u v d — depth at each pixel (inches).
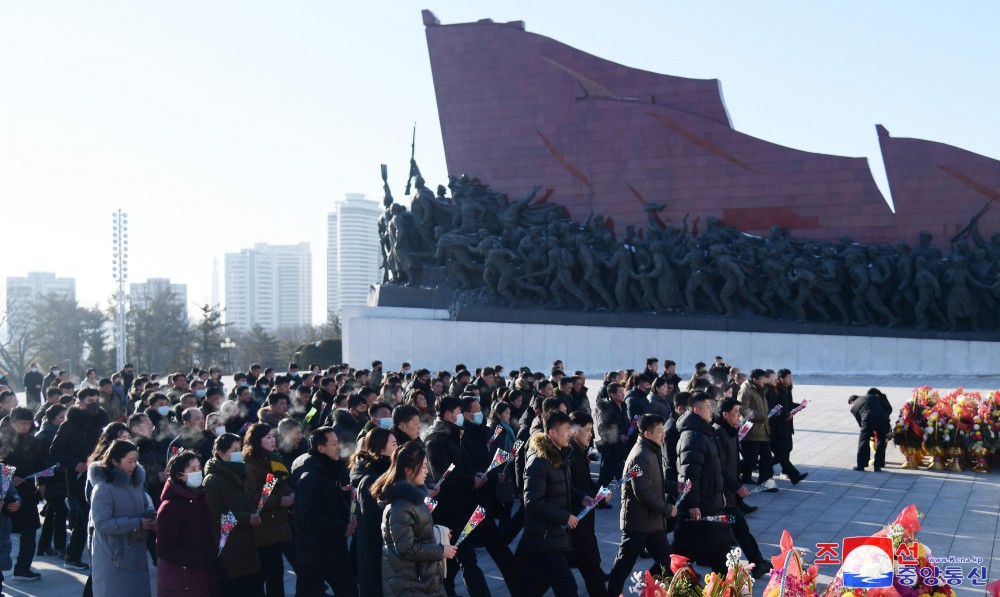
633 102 1649.9
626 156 1652.3
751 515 498.3
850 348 1397.6
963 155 1425.9
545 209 1662.2
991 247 1370.6
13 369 3324.3
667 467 430.0
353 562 371.6
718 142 1585.9
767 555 409.7
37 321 3425.2
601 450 530.0
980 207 1412.4
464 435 380.2
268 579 320.8
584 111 1686.8
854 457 709.3
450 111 1784.0
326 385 581.0
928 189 1444.4
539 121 1720.0
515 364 1551.4
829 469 655.8
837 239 1497.3
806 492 565.6
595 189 1672.0
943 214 1435.8
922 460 660.1
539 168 1716.3
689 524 339.9
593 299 1550.2
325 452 304.5
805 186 1521.9
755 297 1457.9
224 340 3078.2
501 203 1663.4
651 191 1630.2
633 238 1544.0
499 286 1568.7
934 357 1358.3
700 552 338.3
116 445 308.8
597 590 319.6
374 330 1592.0
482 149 1759.4
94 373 787.4
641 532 325.4
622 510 332.5
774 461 597.3
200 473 283.0
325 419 537.3
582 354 1521.9
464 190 1674.5
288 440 369.1
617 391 536.4
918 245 1428.4
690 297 1486.2
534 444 311.0
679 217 1606.8
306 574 298.7
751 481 601.6
